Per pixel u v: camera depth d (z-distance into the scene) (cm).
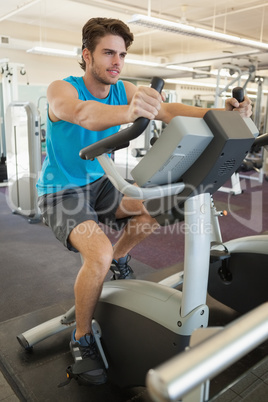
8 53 896
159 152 92
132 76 1113
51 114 137
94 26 129
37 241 326
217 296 205
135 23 450
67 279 244
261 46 587
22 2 643
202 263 111
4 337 175
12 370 152
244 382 75
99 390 142
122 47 132
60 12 715
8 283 237
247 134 94
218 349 40
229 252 192
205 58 721
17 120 380
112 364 139
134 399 138
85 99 143
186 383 36
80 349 133
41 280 242
